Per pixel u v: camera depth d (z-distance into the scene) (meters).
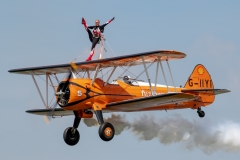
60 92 77.69
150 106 80.75
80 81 78.44
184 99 77.38
